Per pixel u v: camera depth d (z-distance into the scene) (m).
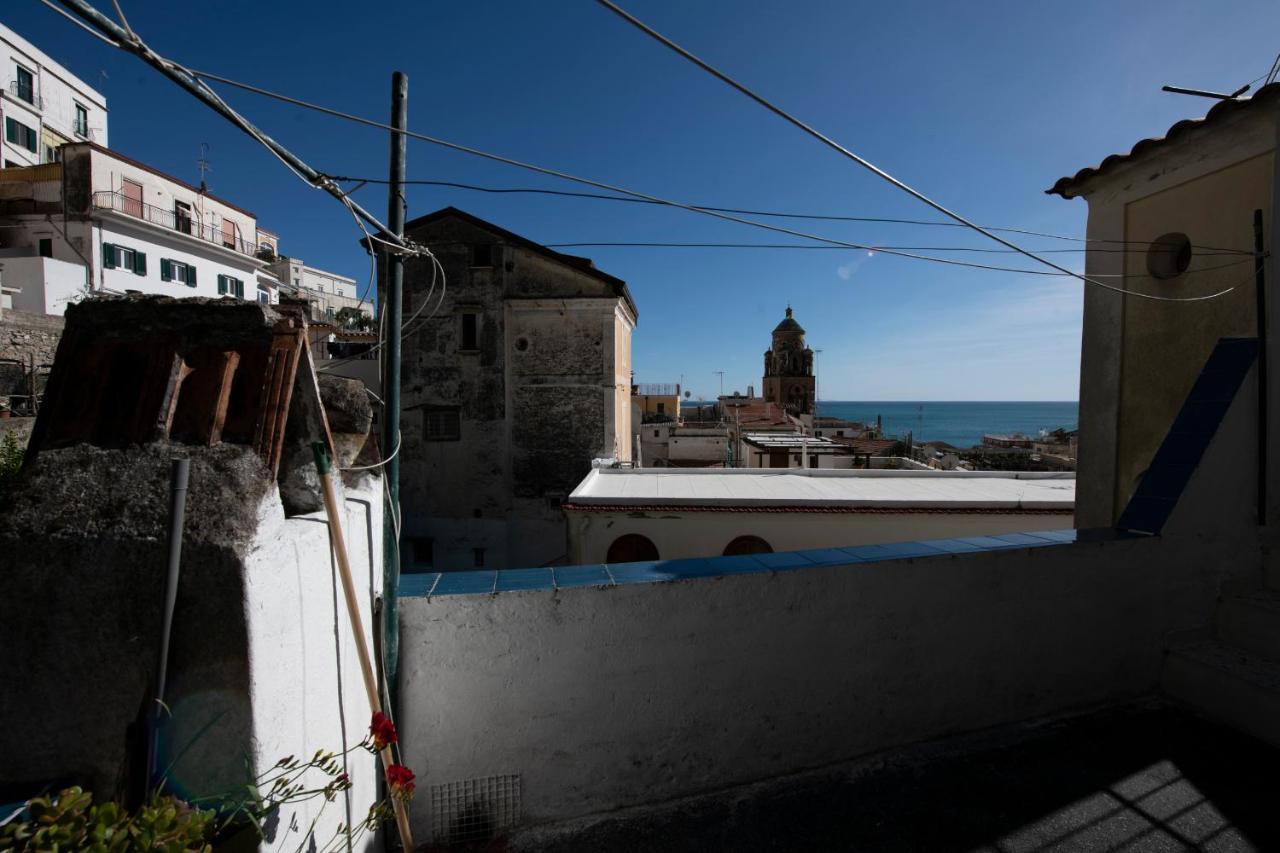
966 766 3.85
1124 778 3.70
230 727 2.06
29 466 2.24
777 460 23.02
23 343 14.52
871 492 10.77
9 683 2.01
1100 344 6.18
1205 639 4.74
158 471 2.24
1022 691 4.30
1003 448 54.97
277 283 35.56
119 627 2.03
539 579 3.57
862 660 3.92
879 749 3.99
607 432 20.45
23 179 24.83
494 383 20.30
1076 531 4.83
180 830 1.70
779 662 3.75
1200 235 5.23
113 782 2.02
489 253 20.28
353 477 3.26
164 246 27.53
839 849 3.22
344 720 2.78
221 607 2.05
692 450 29.08
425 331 20.31
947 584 4.09
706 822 3.43
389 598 3.19
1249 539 4.85
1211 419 4.77
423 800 3.26
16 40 29.55
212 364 2.58
